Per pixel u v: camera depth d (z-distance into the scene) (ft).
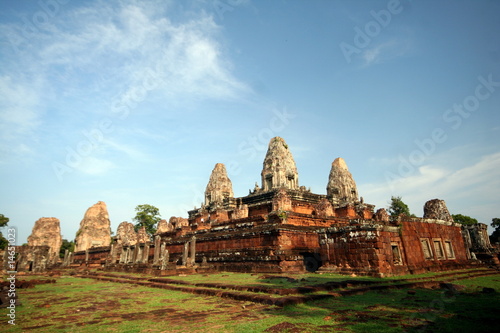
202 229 102.37
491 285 41.91
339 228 57.31
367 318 23.97
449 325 21.57
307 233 73.26
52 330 23.52
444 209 94.22
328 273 55.77
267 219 79.82
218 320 25.04
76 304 35.06
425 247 64.49
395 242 55.98
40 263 113.70
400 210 154.81
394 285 39.52
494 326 21.11
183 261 79.20
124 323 25.20
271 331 21.18
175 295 39.93
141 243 93.91
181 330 22.43
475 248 93.76
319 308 27.89
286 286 38.75
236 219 94.02
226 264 78.18
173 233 118.11
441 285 41.60
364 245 52.60
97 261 128.88
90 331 22.97
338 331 20.79
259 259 69.36
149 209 209.67
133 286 53.26
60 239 183.32
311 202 111.55
